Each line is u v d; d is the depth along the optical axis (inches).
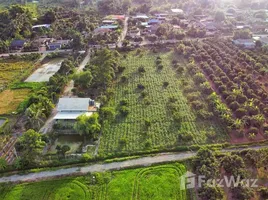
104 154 2108.8
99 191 1782.7
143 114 2623.0
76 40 4259.4
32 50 4562.0
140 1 7829.7
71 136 2364.7
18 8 5674.2
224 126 2400.3
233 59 3720.5
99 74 3203.7
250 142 2206.0
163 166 1979.6
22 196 1759.4
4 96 3051.2
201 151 1898.4
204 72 3422.7
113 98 2915.8
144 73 3499.0
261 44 4217.5
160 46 4426.7
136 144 2218.3
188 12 6870.1
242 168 1777.8
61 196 1752.0
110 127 2437.3
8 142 2304.4
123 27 5718.5
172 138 2277.3
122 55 4121.6
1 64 3978.8
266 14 6259.8
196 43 4347.9
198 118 2532.0
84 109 2529.5
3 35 4987.7
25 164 2003.0
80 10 7003.0
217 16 5772.6
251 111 2491.4
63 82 3142.2
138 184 1829.5
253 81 3019.2
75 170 1972.2
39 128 2429.9
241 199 1614.2
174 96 2930.6
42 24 5787.4
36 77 3538.4
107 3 7062.0
